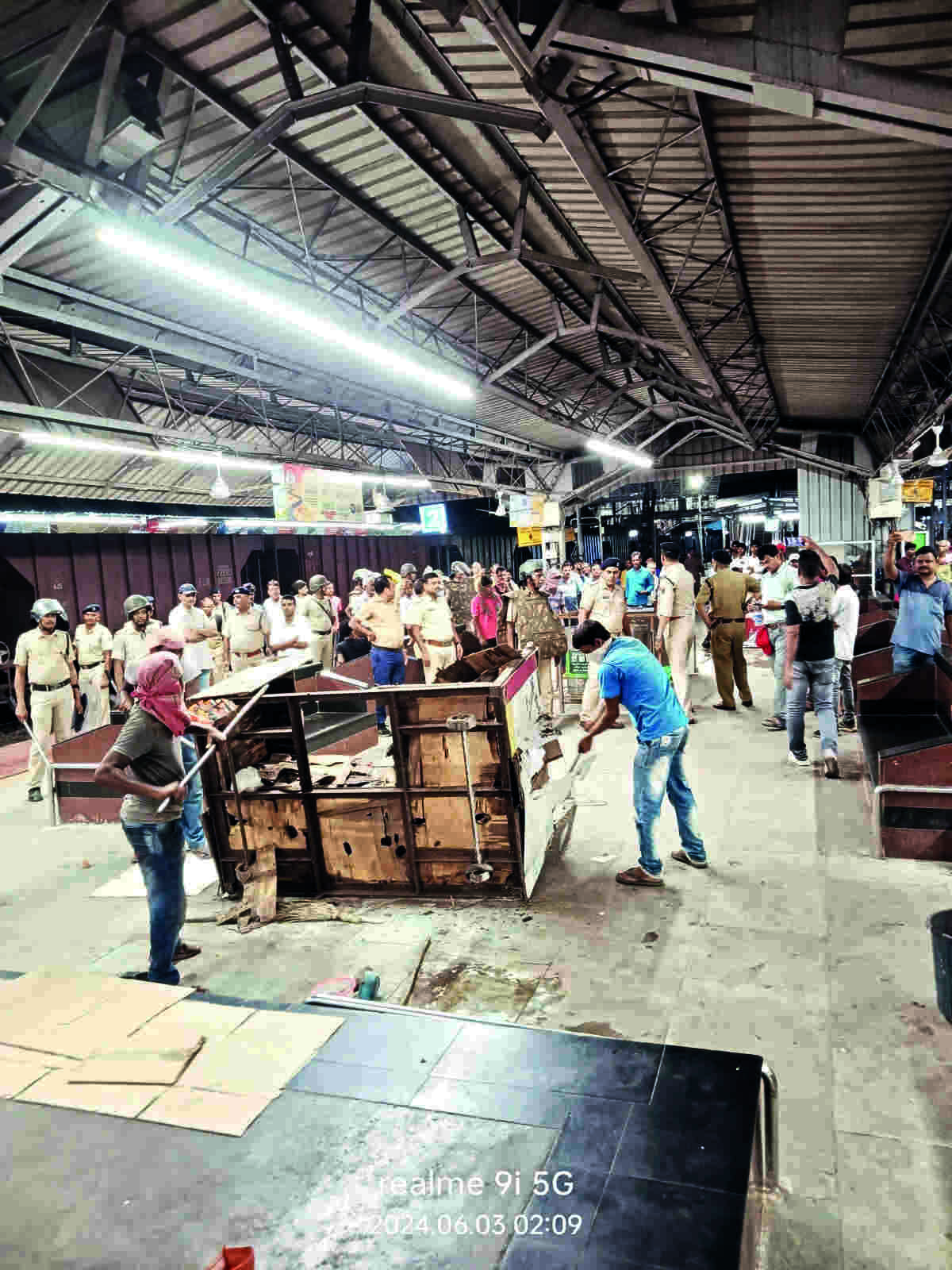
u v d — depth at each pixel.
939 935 3.09
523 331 11.55
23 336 9.09
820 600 6.40
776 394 15.93
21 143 4.41
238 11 4.36
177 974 3.89
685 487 30.95
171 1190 2.01
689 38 3.23
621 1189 1.90
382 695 4.80
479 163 6.49
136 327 8.66
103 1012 2.84
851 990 3.48
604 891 4.71
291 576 21.92
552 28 3.40
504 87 5.34
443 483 22.62
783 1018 3.31
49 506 15.20
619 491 31.77
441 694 4.68
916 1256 2.19
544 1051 2.45
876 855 4.88
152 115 4.71
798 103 3.24
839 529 21.75
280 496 12.85
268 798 5.05
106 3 3.85
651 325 11.16
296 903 4.96
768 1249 2.21
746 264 8.18
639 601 13.04
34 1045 2.64
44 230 4.98
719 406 14.16
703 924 4.19
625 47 3.32
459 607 12.08
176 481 16.89
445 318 10.11
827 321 9.97
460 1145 2.08
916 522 27.77
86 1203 1.99
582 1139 2.07
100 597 15.86
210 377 12.00
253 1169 2.05
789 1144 2.62
